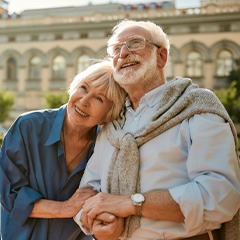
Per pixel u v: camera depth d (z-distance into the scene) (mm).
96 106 2658
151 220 2289
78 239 2982
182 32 35062
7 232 2797
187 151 2332
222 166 2195
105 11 42062
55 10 44000
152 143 2375
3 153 2771
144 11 36562
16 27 37719
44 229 2787
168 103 2412
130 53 2535
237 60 33281
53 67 37656
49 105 30719
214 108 2328
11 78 38250
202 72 34719
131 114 2604
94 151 2715
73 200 2637
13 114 37844
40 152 2803
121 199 2295
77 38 37062
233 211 2201
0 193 2725
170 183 2324
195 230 2229
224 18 34312
